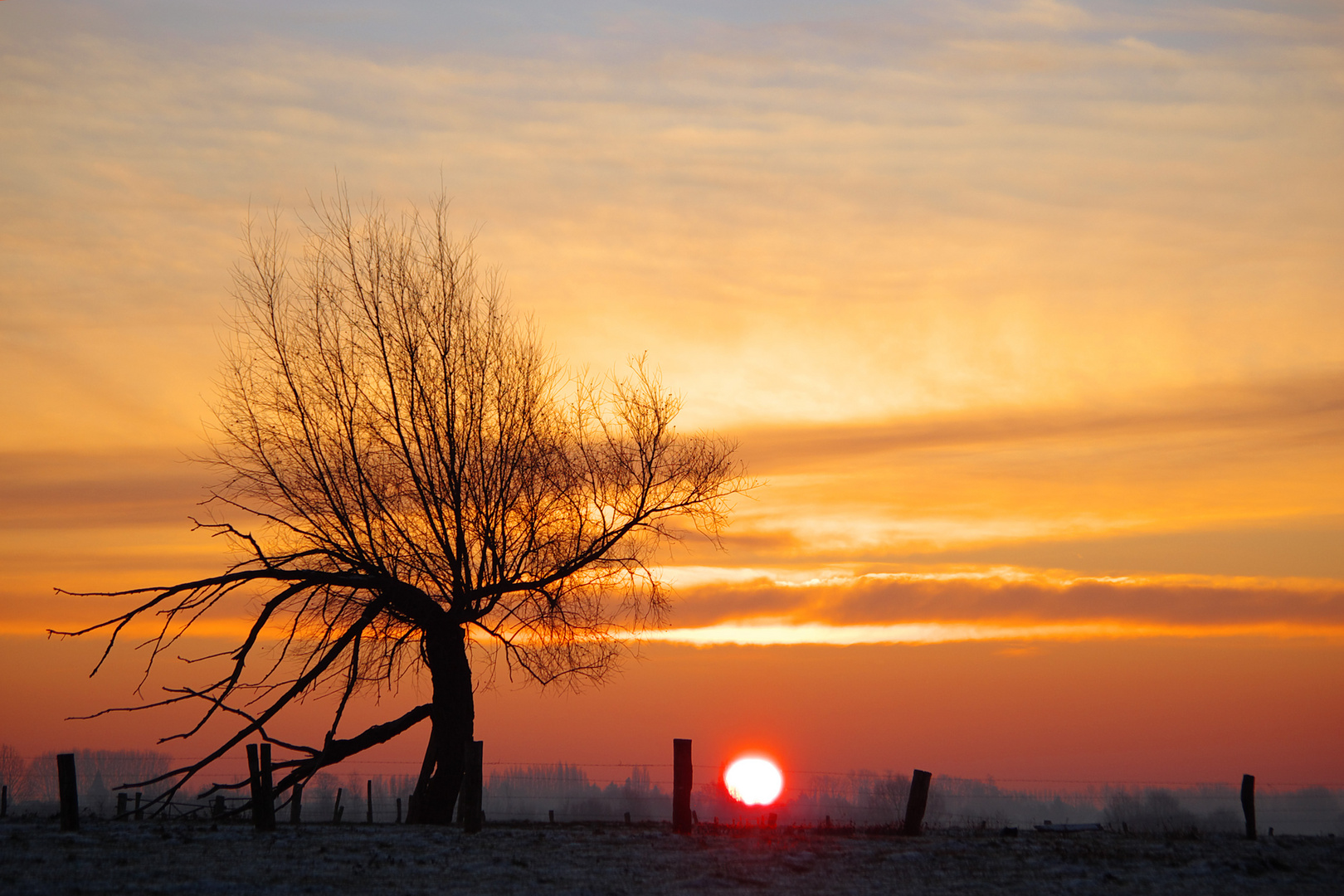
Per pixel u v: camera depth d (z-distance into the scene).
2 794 33.41
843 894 13.30
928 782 22.62
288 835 18.97
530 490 27.97
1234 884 14.32
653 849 17.67
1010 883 14.41
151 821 22.36
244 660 24.62
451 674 27.02
